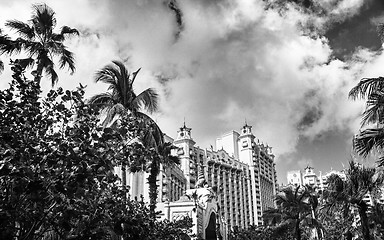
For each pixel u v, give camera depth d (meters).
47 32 25.81
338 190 29.11
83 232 9.31
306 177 145.38
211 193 55.59
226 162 149.12
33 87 10.30
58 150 8.82
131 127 12.34
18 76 10.06
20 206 8.62
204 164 137.62
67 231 9.45
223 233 58.09
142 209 20.22
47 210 9.45
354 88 15.40
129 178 63.69
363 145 16.23
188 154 130.00
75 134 9.37
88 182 9.07
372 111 15.17
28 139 9.00
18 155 8.12
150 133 24.77
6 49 23.70
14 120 9.48
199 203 50.66
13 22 24.45
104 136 10.20
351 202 27.83
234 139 170.38
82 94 10.81
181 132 134.50
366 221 27.53
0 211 8.13
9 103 9.55
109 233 12.12
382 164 16.30
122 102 26.84
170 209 47.44
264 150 181.62
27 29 24.98
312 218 47.88
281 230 47.12
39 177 8.22
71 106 10.62
